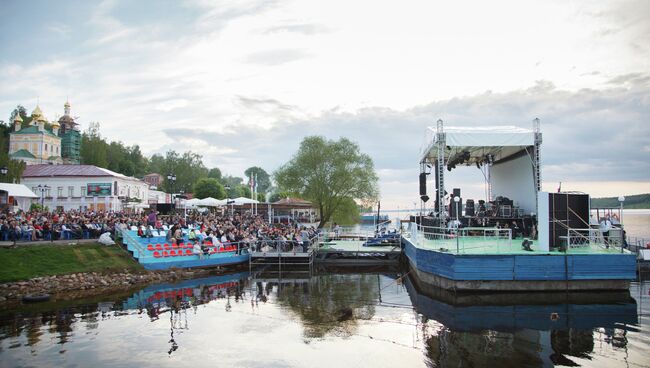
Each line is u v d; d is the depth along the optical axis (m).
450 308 16.88
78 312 17.30
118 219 29.78
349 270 29.22
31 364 11.62
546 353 11.86
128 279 23.48
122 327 15.17
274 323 15.58
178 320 16.09
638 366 10.84
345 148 48.75
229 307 18.16
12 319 16.17
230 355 12.32
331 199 48.28
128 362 11.83
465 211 26.59
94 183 59.00
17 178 53.22
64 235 26.97
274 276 26.61
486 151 30.23
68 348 12.95
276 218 60.91
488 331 13.93
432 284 19.95
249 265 28.92
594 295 17.45
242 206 64.81
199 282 24.30
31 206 47.75
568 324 14.44
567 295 17.52
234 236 30.83
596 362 11.14
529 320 14.95
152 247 26.50
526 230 23.84
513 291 17.70
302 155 48.69
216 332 14.52
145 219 31.75
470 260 17.61
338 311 17.28
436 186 31.44
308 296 20.39
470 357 11.70
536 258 17.48
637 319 14.94
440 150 22.55
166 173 119.94
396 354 12.10
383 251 31.17
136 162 130.75
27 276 20.91
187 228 30.97
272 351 12.59
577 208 18.95
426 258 20.27
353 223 50.62
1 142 77.69
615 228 19.25
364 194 48.03
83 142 106.19
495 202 26.67
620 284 17.44
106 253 25.16
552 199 18.86
